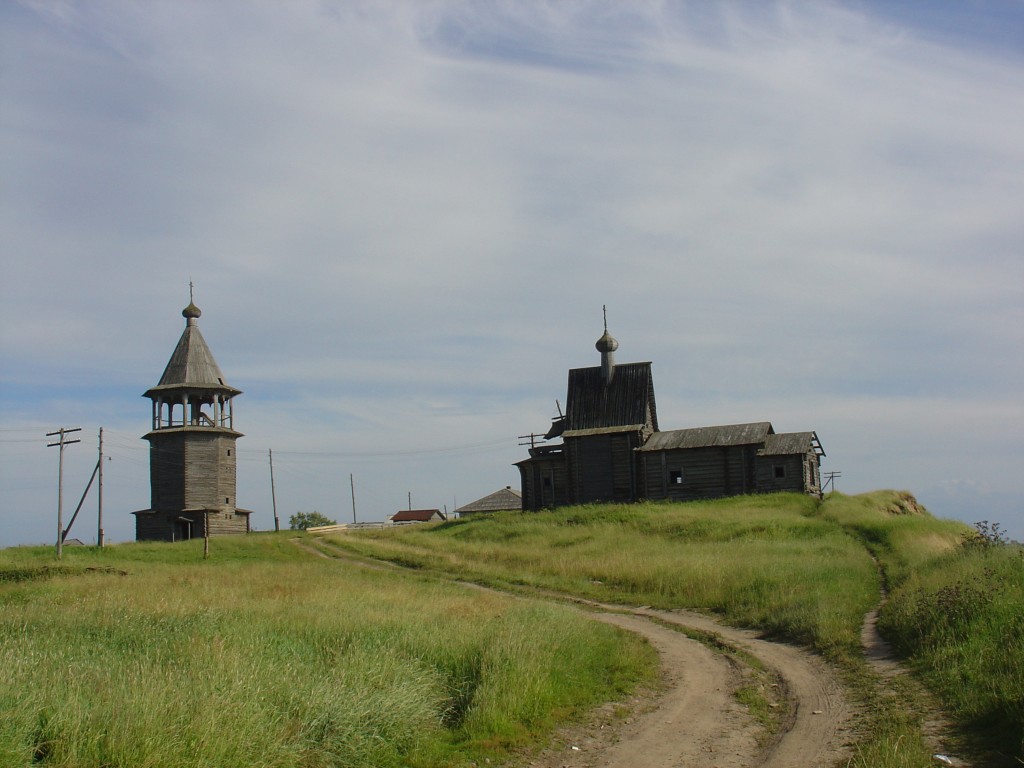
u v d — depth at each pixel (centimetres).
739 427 7075
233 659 1500
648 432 7475
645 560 3934
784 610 2703
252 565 4716
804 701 1756
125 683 1295
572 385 7688
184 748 1138
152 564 4788
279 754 1205
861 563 3553
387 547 5697
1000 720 1411
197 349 7831
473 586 3844
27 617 2153
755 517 5441
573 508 6538
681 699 1798
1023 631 1752
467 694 1641
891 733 1419
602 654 2106
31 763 1072
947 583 2333
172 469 7462
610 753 1441
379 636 1903
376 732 1366
